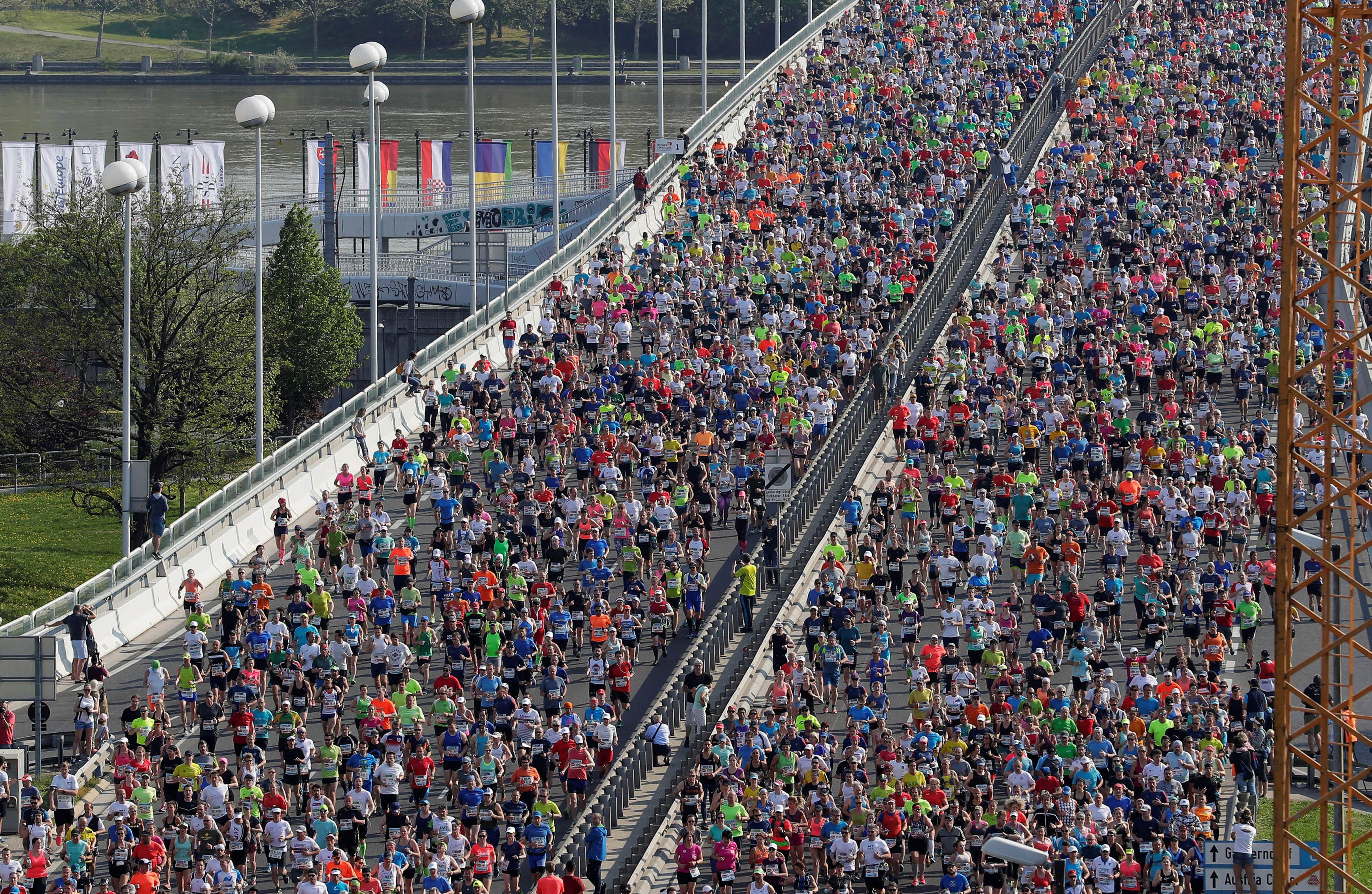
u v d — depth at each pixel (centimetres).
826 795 17925
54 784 19075
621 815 19475
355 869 17362
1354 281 9269
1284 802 9412
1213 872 15412
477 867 17512
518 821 18650
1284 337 9369
